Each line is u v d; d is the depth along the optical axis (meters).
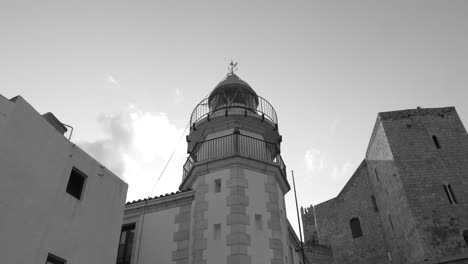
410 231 27.23
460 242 24.41
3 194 8.82
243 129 18.09
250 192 15.36
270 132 19.11
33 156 9.90
